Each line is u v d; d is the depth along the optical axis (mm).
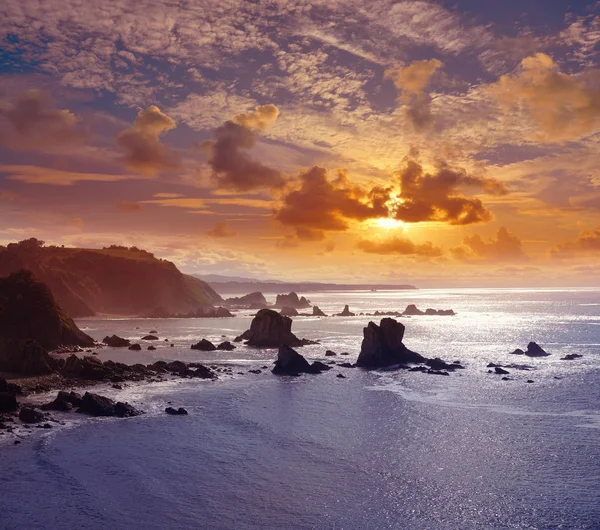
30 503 41406
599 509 39406
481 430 60125
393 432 59719
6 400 67250
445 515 39094
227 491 43656
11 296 128250
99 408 67312
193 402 75562
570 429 60125
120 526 37875
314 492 43375
